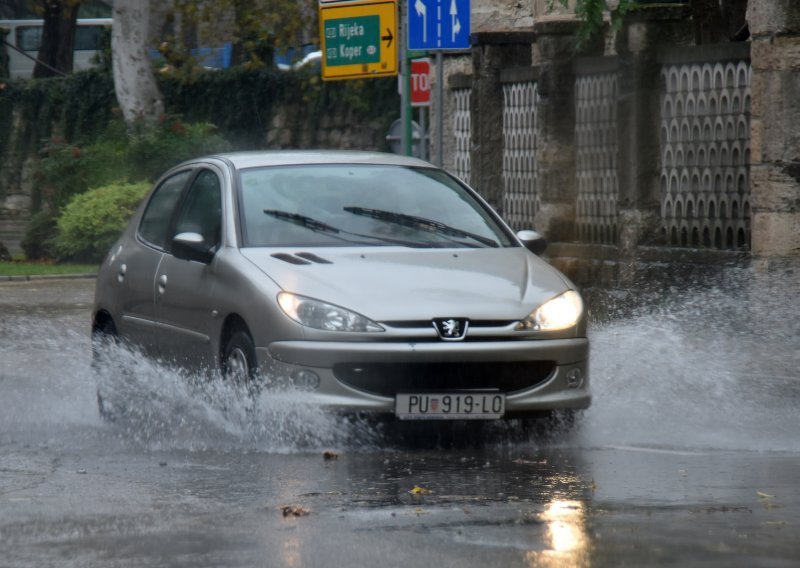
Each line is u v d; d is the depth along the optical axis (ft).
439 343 79.82
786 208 133.59
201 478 70.74
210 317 86.74
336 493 66.28
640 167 152.66
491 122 194.08
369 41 160.86
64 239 306.76
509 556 52.49
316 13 369.30
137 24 337.11
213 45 366.63
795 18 132.05
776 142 133.59
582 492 66.23
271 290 81.97
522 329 81.35
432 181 96.84
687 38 152.35
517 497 65.00
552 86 170.71
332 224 90.48
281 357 80.28
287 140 399.85
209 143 332.19
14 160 424.05
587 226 168.55
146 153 326.65
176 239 88.89
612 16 151.84
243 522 59.52
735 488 67.15
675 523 58.44
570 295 85.20
